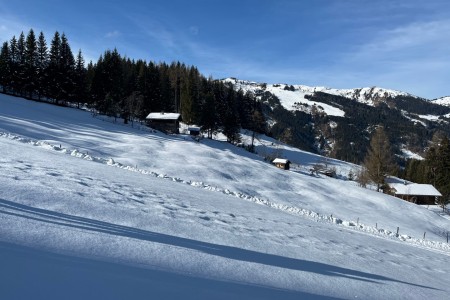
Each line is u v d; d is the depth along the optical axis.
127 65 110.44
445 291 8.56
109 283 4.02
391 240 20.38
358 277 7.59
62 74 79.81
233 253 7.02
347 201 41.84
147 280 4.38
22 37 83.38
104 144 41.69
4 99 63.81
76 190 9.85
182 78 124.81
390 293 6.84
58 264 4.25
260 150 96.75
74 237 5.48
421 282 9.12
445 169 78.69
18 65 79.25
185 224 8.99
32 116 52.16
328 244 11.72
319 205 35.69
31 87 78.38
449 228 40.59
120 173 18.28
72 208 7.69
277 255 7.98
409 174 102.44
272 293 5.08
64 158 19.05
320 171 77.19
